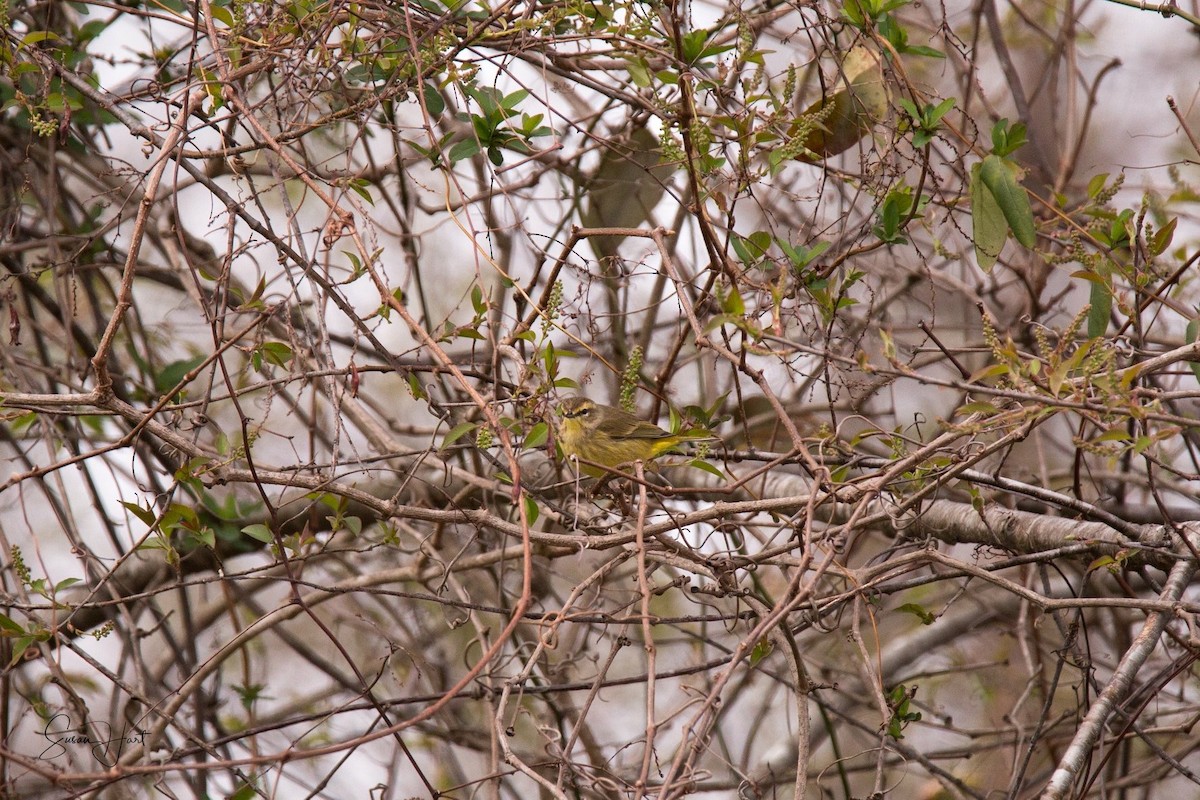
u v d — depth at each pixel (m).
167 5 11.68
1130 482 11.10
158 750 10.73
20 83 11.23
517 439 9.85
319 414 14.22
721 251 8.48
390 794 11.91
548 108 9.66
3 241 11.42
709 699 6.00
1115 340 8.66
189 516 8.66
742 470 12.57
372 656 14.53
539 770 11.34
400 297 9.60
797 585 6.62
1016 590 7.72
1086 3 13.30
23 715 10.59
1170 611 7.59
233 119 9.08
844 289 8.91
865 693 14.40
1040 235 10.84
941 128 9.82
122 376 11.89
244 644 12.34
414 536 11.58
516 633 12.62
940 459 8.05
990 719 14.82
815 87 12.27
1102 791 9.71
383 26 9.45
